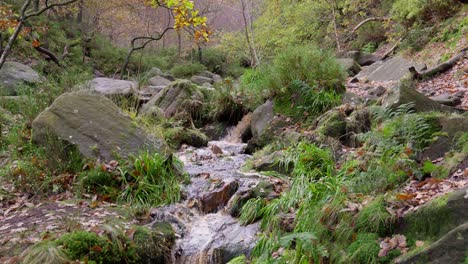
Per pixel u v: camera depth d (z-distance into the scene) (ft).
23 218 15.35
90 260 12.42
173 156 20.53
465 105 21.83
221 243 14.71
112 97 30.94
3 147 22.47
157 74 60.18
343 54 51.65
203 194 17.83
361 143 20.04
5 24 23.18
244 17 50.55
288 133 23.26
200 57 82.38
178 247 14.74
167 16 94.17
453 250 9.71
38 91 28.09
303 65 27.32
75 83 29.55
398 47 48.06
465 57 31.35
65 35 62.75
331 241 12.39
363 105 23.58
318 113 24.81
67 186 18.06
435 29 42.93
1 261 12.37
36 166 18.67
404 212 11.87
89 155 19.01
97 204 16.66
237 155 24.54
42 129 19.56
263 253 12.99
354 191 14.21
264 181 17.37
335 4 64.23
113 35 83.35
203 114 31.50
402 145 16.11
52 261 11.89
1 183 18.13
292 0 57.26
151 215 16.35
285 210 14.97
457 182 12.71
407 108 18.30
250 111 30.48
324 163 17.85
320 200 14.16
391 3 60.95
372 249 11.19
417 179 14.19
